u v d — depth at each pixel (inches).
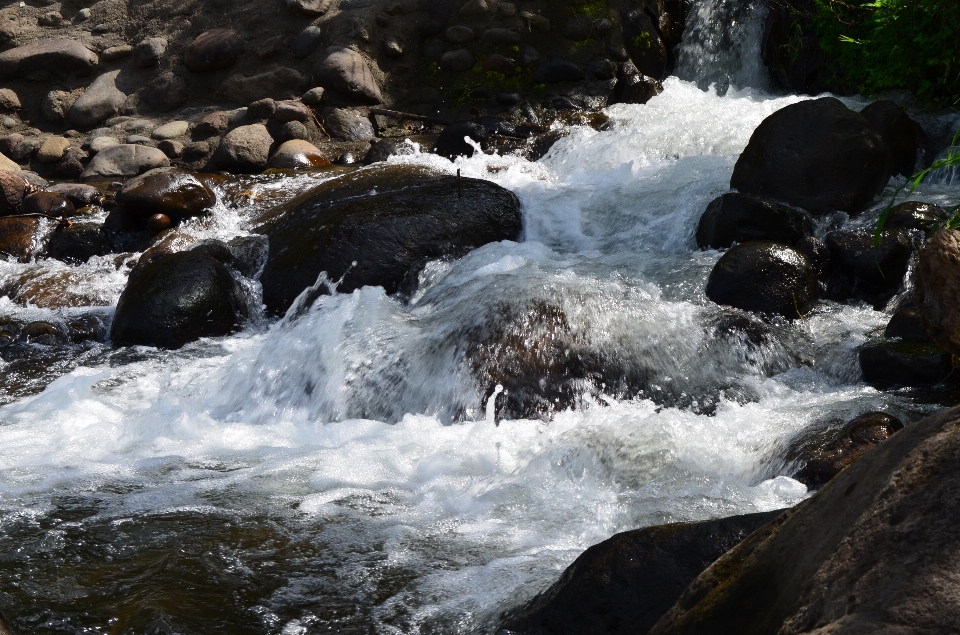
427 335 234.8
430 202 315.3
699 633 77.6
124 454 205.0
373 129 462.6
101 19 503.5
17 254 366.6
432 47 486.3
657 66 490.0
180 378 257.3
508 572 142.1
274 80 469.7
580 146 383.9
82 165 450.0
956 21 347.9
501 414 214.4
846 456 166.6
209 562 149.2
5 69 484.4
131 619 132.4
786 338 235.6
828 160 292.2
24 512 171.0
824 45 417.1
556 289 236.7
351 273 293.9
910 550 62.6
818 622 63.9
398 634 127.6
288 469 191.8
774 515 116.6
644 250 309.4
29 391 253.1
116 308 303.3
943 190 309.0
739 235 282.4
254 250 327.0
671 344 225.9
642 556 117.8
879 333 236.4
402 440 205.9
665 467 179.0
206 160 446.6
